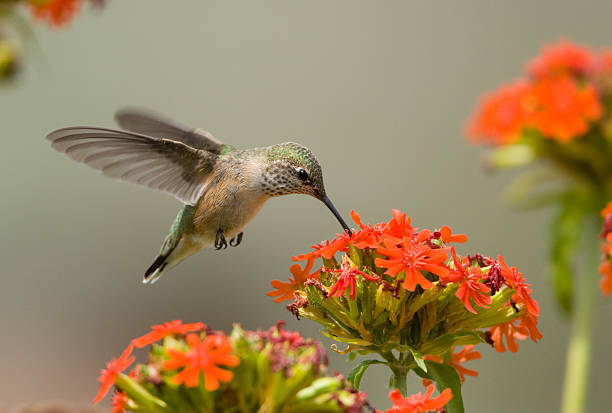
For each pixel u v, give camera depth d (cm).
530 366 1741
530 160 938
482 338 591
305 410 487
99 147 780
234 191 851
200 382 477
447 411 573
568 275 928
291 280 600
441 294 561
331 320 595
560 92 893
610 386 1711
